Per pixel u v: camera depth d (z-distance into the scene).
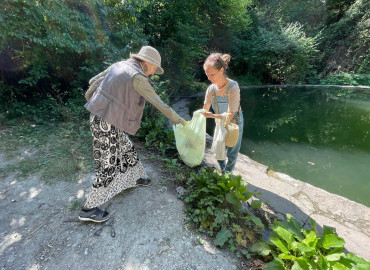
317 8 17.25
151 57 1.52
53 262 1.40
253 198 2.31
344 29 15.70
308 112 7.81
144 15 7.62
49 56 3.81
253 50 14.09
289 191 2.56
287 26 16.56
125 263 1.41
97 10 4.19
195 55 8.93
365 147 4.71
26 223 1.68
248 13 15.73
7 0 2.79
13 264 1.37
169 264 1.42
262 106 8.59
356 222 2.12
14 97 3.88
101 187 1.64
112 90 1.41
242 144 4.75
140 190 2.07
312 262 1.29
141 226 1.68
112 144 1.62
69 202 1.90
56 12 3.37
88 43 3.89
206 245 1.58
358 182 3.32
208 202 1.81
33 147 2.76
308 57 15.20
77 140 2.99
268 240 1.59
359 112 7.87
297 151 4.47
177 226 1.71
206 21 10.98
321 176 3.49
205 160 2.96
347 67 15.56
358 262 1.28
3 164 2.41
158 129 3.26
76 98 4.06
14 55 3.49
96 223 1.69
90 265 1.39
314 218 2.13
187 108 6.54
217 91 2.07
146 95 1.45
